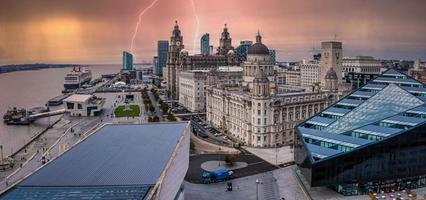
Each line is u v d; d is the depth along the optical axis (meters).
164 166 101.19
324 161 141.38
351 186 147.25
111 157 109.75
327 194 148.88
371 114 172.25
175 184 109.00
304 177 162.38
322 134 162.38
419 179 155.38
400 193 149.38
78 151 116.38
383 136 149.38
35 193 86.12
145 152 113.81
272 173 179.00
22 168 190.50
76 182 91.88
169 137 130.12
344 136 157.38
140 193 84.69
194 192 155.12
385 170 148.88
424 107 168.00
